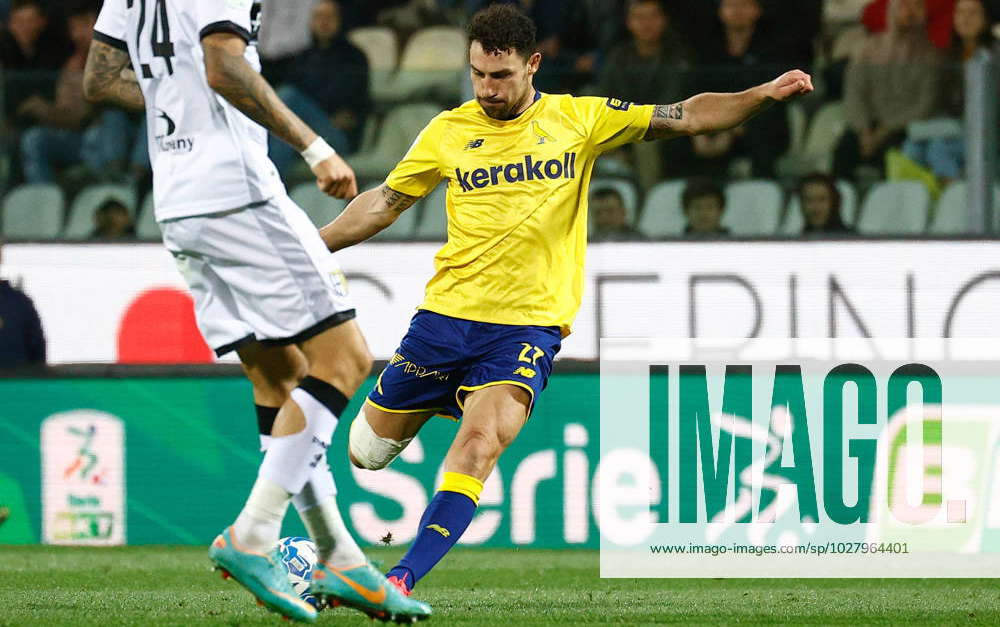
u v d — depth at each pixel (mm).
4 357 26500
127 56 14852
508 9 16594
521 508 25922
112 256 26750
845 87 27234
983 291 26141
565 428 25984
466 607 17359
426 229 27266
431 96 27328
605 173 27172
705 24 33156
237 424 26281
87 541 26250
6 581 20562
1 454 26328
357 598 14047
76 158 27531
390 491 25953
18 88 27547
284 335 13898
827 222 27094
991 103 26953
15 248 26656
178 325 26641
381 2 35969
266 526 13727
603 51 34875
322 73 27328
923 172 27094
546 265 16844
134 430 26297
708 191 27109
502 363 16516
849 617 16484
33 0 36406
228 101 13219
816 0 33250
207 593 18797
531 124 16922
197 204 13727
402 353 17453
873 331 26156
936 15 34000
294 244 13820
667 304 26359
